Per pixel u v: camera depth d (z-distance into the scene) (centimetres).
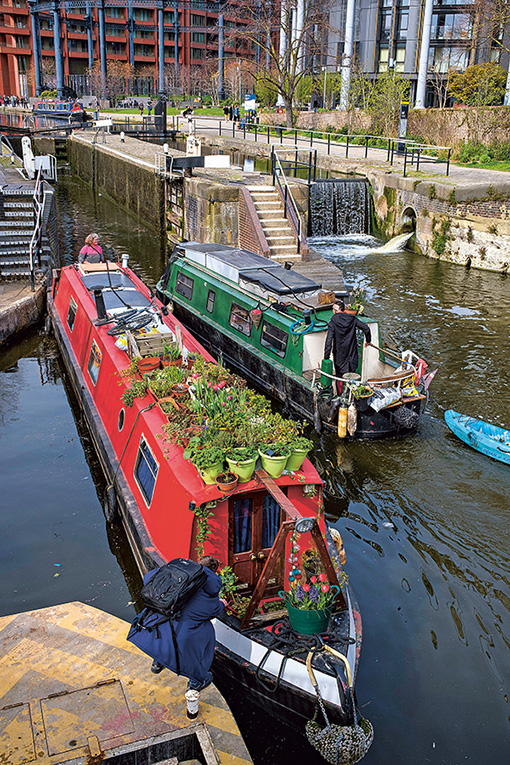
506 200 1995
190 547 592
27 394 1185
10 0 9488
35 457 980
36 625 606
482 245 2073
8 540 795
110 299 1102
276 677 533
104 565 755
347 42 5019
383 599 707
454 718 566
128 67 8981
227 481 574
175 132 4209
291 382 1112
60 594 705
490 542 808
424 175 2456
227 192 1983
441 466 978
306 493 617
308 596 537
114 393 886
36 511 853
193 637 487
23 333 1439
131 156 2983
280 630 555
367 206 2598
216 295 1350
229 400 676
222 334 1306
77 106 5812
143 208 2717
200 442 611
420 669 617
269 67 5419
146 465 727
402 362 1090
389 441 1050
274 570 610
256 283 1227
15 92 10062
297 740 539
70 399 1172
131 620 665
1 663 559
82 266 1270
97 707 517
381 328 1528
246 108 4719
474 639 656
